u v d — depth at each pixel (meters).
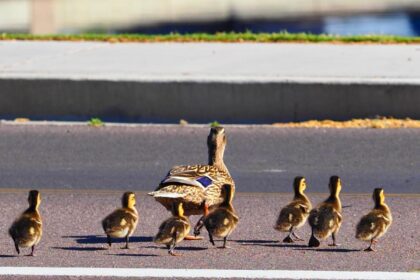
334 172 17.27
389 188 16.25
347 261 12.41
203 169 13.62
